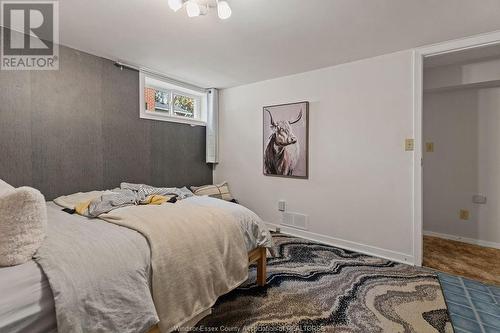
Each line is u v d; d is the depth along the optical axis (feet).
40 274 2.97
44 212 3.52
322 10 5.57
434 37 6.88
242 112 11.74
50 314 2.81
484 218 9.50
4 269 2.95
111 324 3.11
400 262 7.91
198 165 12.08
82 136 7.89
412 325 5.01
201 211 5.48
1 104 6.35
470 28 6.38
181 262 4.18
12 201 3.12
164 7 5.44
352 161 8.86
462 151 9.85
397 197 8.02
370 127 8.45
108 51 7.85
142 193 7.19
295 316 5.24
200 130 12.15
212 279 4.64
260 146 11.21
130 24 6.19
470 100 9.60
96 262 3.29
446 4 5.32
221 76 10.39
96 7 5.44
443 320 5.16
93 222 4.75
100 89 8.27
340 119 9.06
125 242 3.82
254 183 11.50
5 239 3.02
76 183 7.79
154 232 4.21
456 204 10.03
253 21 6.06
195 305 4.30
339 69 9.02
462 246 9.38
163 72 9.90
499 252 8.80
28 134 6.81
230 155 12.26
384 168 8.23
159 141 10.27
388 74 8.05
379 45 7.41
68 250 3.37
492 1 5.20
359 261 7.94
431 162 10.50
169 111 10.98
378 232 8.40
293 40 7.07
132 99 9.19
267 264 7.65
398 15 5.77
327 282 6.59
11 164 6.54
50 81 7.18
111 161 8.64
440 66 9.09
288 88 10.27
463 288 6.38
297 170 10.10
